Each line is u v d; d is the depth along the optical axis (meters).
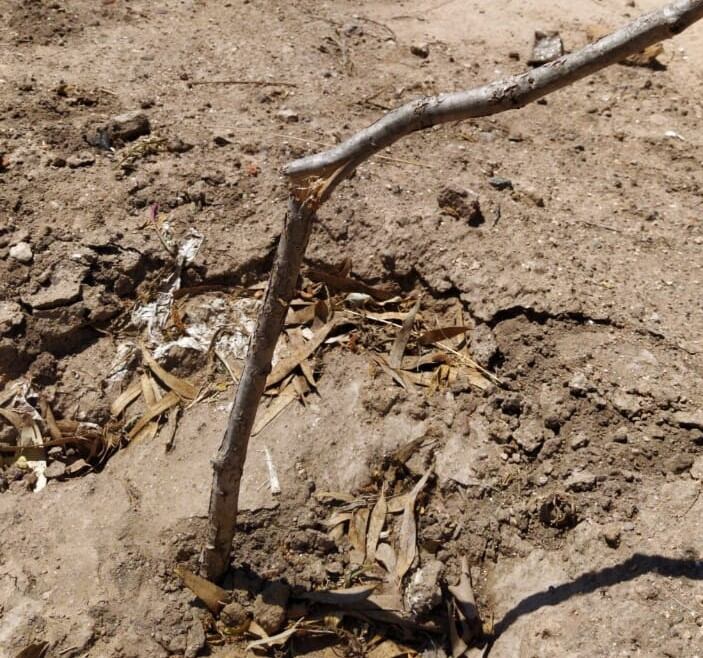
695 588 0.75
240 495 0.84
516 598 0.79
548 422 0.87
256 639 0.79
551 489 0.84
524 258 0.97
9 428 0.89
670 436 0.84
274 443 0.88
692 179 1.14
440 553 0.82
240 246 0.98
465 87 1.26
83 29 1.29
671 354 0.90
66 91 1.13
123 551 0.82
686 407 0.86
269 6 1.42
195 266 0.97
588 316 0.92
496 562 0.82
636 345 0.91
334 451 0.88
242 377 0.72
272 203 1.01
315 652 0.79
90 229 0.98
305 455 0.87
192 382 0.93
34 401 0.91
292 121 1.13
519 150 1.16
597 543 0.79
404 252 0.98
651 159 1.17
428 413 0.89
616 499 0.82
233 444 0.73
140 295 0.96
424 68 1.30
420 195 1.03
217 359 0.94
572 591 0.77
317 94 1.20
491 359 0.91
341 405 0.90
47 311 0.93
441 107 0.64
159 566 0.81
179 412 0.91
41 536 0.83
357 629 0.80
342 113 1.17
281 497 0.85
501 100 0.62
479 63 1.34
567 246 1.00
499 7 1.50
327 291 0.98
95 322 0.94
